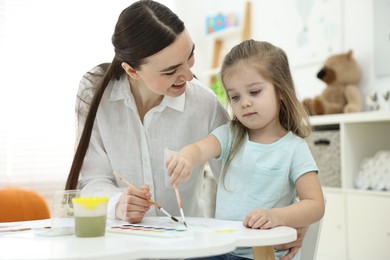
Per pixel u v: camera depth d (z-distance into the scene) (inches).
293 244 42.2
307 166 44.9
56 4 127.5
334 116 91.1
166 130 55.1
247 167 47.8
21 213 72.5
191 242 31.3
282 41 123.4
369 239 84.4
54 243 32.5
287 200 46.6
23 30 123.3
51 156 125.6
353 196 87.5
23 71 123.0
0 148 119.9
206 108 56.6
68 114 127.6
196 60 147.9
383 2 97.9
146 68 45.6
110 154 54.6
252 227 37.8
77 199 35.7
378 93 98.4
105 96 54.9
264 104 46.9
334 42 109.2
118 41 46.7
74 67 128.8
